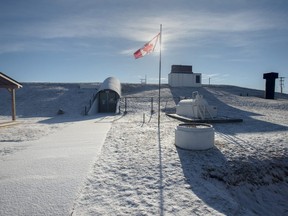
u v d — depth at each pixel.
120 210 5.20
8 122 19.33
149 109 28.59
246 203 7.59
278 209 7.72
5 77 19.22
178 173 7.58
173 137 12.80
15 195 5.72
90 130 15.47
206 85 58.00
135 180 6.90
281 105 34.66
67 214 4.93
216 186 7.47
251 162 9.38
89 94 37.69
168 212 5.20
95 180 6.72
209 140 10.31
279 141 12.32
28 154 9.36
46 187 6.17
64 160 8.46
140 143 11.32
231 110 28.95
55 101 34.12
